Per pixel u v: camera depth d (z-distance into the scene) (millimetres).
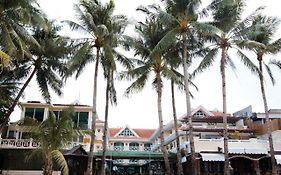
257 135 41188
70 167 31844
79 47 27094
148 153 36750
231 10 26016
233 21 26141
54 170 30969
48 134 22406
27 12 23359
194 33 26672
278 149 33219
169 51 28578
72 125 23047
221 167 32219
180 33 25984
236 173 32906
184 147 34844
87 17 26094
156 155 36719
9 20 23828
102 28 24797
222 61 26312
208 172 31828
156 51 26094
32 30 31453
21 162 33156
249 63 26562
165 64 28375
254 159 31031
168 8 25891
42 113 37406
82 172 31906
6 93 32531
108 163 44656
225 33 26312
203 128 39781
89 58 28188
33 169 33000
